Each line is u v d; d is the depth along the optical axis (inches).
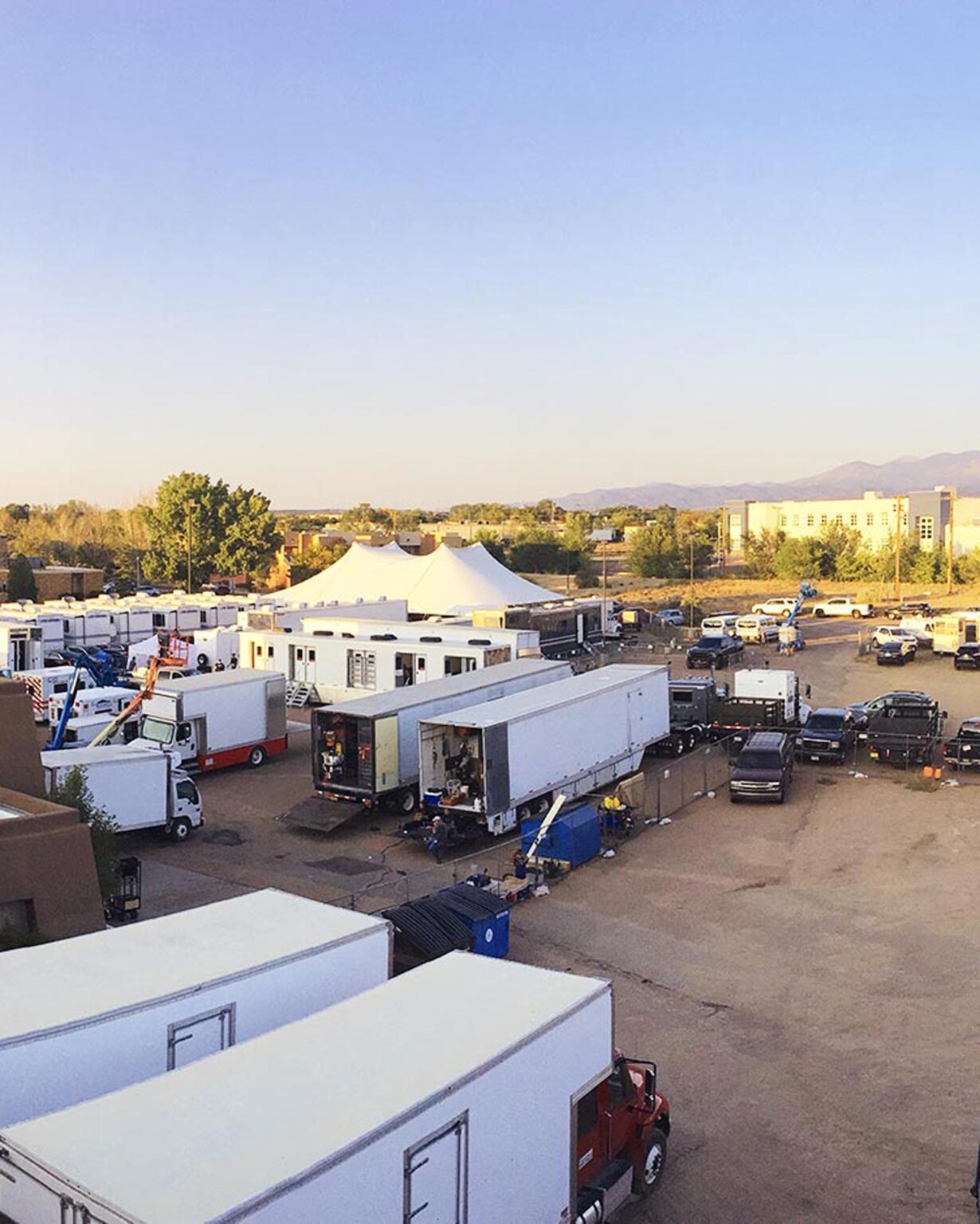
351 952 518.3
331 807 1149.7
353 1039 394.3
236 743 1427.2
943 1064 625.6
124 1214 281.0
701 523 7549.2
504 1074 382.0
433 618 2571.4
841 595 4013.3
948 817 1162.6
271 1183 295.6
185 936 518.3
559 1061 417.7
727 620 2856.8
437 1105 348.8
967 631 2465.6
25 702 939.3
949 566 4212.6
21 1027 402.3
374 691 1777.8
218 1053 383.6
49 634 2256.4
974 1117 567.8
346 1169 314.2
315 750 1172.5
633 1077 512.1
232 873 993.5
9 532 5590.6
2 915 703.1
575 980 459.8
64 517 5703.7
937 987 732.7
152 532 4677.7
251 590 4544.8
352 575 2883.9
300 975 492.1
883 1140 547.5
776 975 757.3
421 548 5669.3
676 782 1347.2
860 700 1898.4
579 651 2568.9
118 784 1046.4
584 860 1022.4
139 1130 327.0
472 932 719.1
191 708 1366.9
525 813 1131.9
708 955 794.8
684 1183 510.6
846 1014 693.9
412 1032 400.8
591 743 1223.5
